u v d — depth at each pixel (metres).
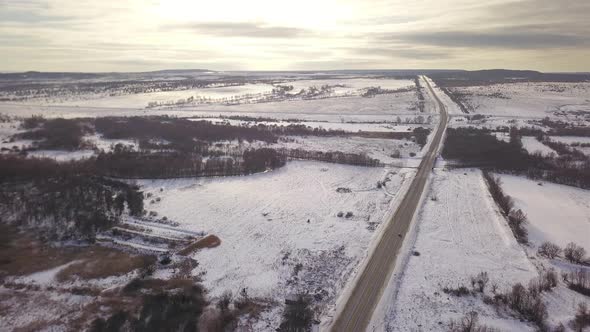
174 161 115.19
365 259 66.50
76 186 92.19
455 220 81.69
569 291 56.59
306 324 49.62
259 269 62.91
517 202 91.69
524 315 51.03
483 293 56.34
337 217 83.31
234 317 50.84
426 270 62.94
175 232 73.94
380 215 84.50
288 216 83.06
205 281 59.12
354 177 110.88
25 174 97.94
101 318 50.38
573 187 104.38
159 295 54.59
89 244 69.50
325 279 60.56
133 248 67.94
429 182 105.75
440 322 50.19
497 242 72.44
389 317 51.66
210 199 91.06
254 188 99.62
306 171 115.56
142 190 95.75
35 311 51.72
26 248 67.44
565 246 71.38
